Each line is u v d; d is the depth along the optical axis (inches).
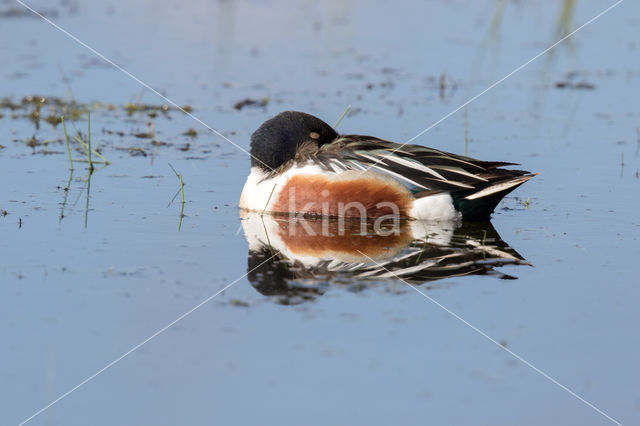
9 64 803.4
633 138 636.1
